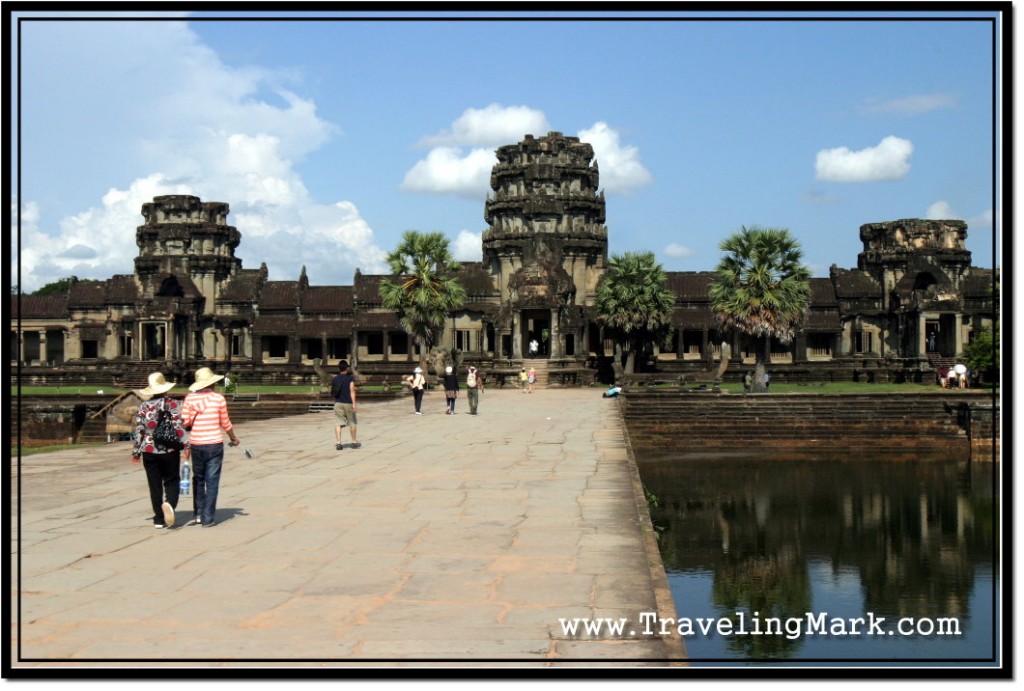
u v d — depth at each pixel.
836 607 21.36
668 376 73.56
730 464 47.91
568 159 96.56
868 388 77.75
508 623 9.65
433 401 56.59
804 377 91.56
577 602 10.41
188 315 99.06
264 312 101.94
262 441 30.17
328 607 10.30
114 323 103.75
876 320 99.00
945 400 54.66
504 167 97.50
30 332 107.62
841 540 29.72
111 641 9.15
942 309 91.44
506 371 75.19
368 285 100.44
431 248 77.62
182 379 94.94
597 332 93.00
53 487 19.58
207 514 15.08
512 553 12.95
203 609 10.24
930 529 31.34
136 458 15.25
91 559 12.72
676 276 100.19
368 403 54.78
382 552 13.07
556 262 80.62
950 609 21.02
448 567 12.14
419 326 77.38
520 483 19.89
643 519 15.54
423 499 17.78
